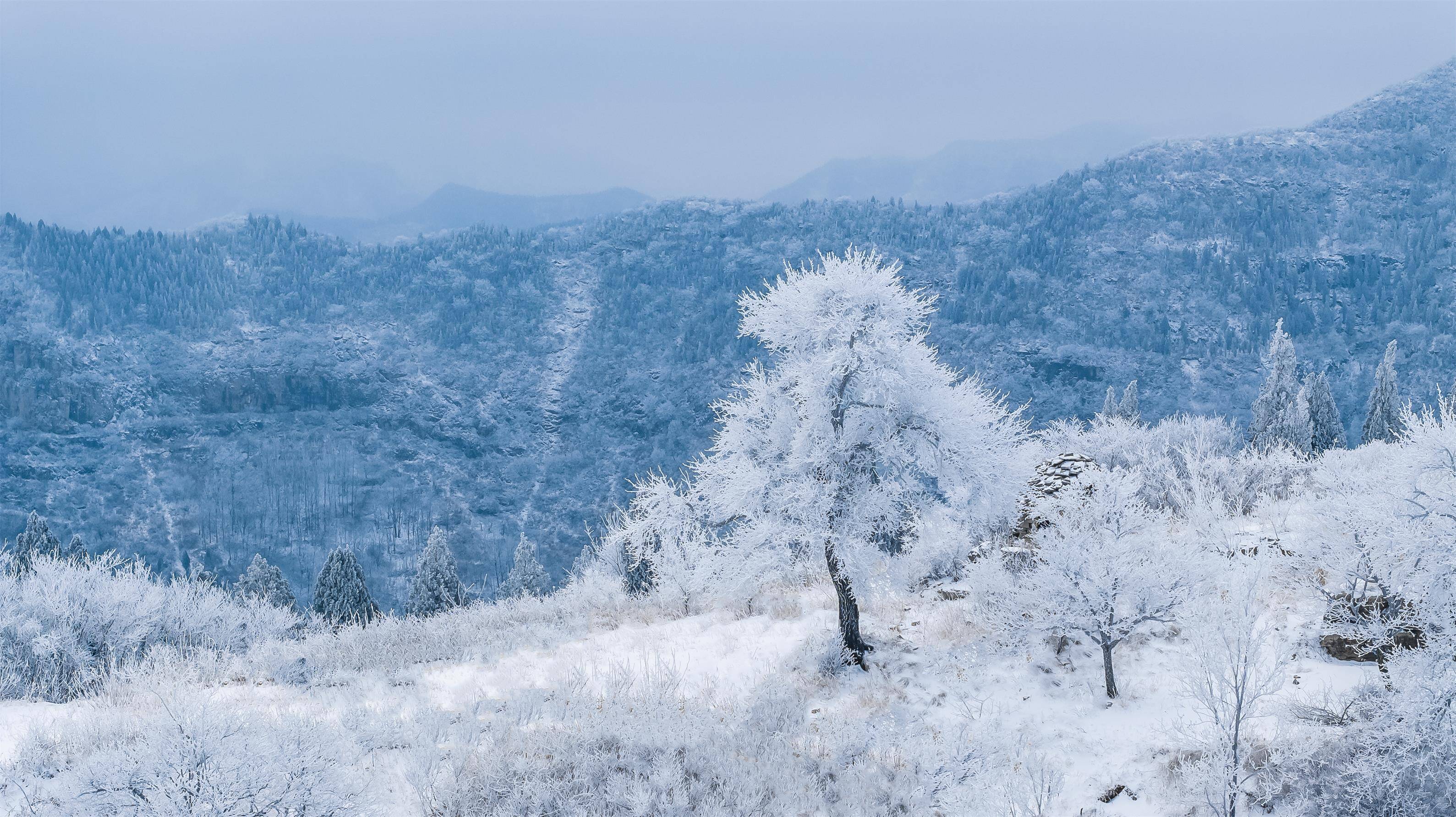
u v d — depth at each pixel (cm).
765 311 1473
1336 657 1093
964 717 1164
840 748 1102
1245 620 905
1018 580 1270
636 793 946
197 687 1173
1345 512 1083
